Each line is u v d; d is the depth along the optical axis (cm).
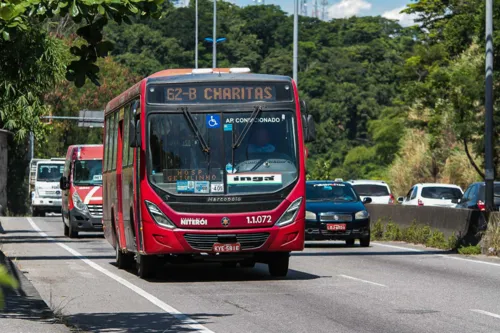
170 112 2203
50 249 3419
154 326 1442
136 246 2272
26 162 9631
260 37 17312
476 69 5709
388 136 11450
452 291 1934
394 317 1542
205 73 2281
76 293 1938
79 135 10256
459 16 7662
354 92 15625
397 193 7344
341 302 1753
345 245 3550
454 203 4728
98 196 4262
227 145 2198
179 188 2169
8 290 614
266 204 2180
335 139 15312
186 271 2491
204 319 1523
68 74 1238
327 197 3534
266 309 1653
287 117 2234
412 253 3083
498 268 2495
